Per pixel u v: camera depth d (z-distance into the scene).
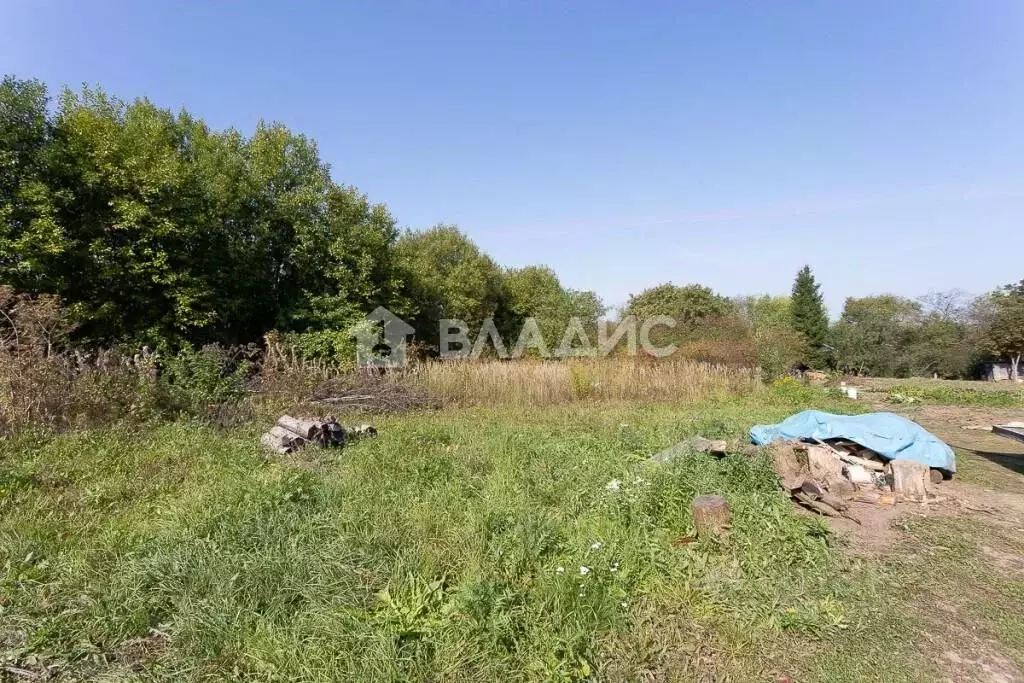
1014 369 23.75
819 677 2.66
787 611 3.14
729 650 2.83
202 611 2.97
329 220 15.23
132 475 5.43
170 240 12.12
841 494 5.29
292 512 4.21
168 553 3.56
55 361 7.59
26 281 10.02
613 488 4.81
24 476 5.05
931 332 28.53
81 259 10.84
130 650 2.78
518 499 4.71
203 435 7.13
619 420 9.67
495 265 23.92
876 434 6.29
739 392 14.18
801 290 35.78
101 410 7.43
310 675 2.50
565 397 12.55
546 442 7.11
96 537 3.99
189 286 12.30
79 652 2.72
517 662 2.66
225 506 4.41
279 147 15.30
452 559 3.63
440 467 5.63
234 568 3.34
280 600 3.05
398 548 3.69
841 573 3.67
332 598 3.08
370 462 5.88
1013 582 3.65
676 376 14.16
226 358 10.07
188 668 2.61
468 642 2.71
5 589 3.18
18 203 10.19
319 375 10.93
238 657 2.69
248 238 14.74
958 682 2.64
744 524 4.05
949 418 11.36
